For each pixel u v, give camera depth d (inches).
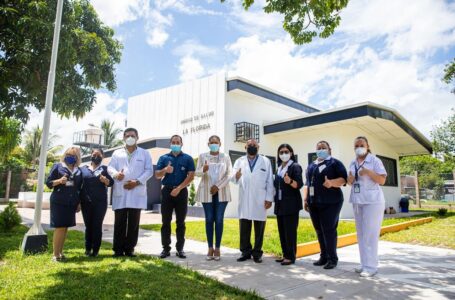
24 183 983.6
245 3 228.4
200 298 121.9
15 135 559.8
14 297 116.6
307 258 204.2
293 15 248.2
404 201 575.5
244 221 195.8
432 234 295.3
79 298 117.0
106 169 197.8
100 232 191.2
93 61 331.0
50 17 283.1
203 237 271.6
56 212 174.4
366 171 165.8
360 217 172.9
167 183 200.8
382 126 490.0
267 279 153.5
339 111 450.6
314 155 506.0
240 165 200.7
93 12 358.3
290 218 185.2
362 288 141.6
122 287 130.2
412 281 153.2
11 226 280.8
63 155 185.6
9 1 276.2
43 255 187.3
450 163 837.2
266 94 557.6
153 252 215.3
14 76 276.7
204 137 527.2
